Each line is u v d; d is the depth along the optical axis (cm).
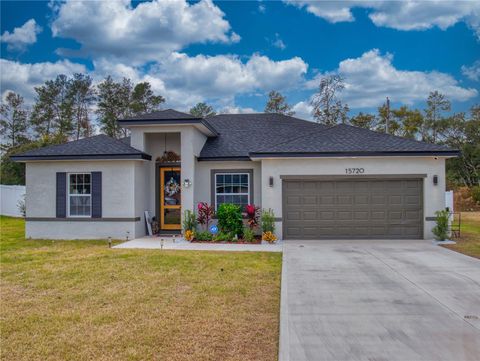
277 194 1424
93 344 509
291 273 898
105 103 4419
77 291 745
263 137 1752
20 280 829
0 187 2570
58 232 1488
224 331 552
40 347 501
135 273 888
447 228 1359
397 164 1398
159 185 1616
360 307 654
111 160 1458
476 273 889
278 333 546
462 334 534
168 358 470
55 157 1459
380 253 1142
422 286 782
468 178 3241
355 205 1414
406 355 471
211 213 1497
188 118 1441
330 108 3672
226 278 845
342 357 468
